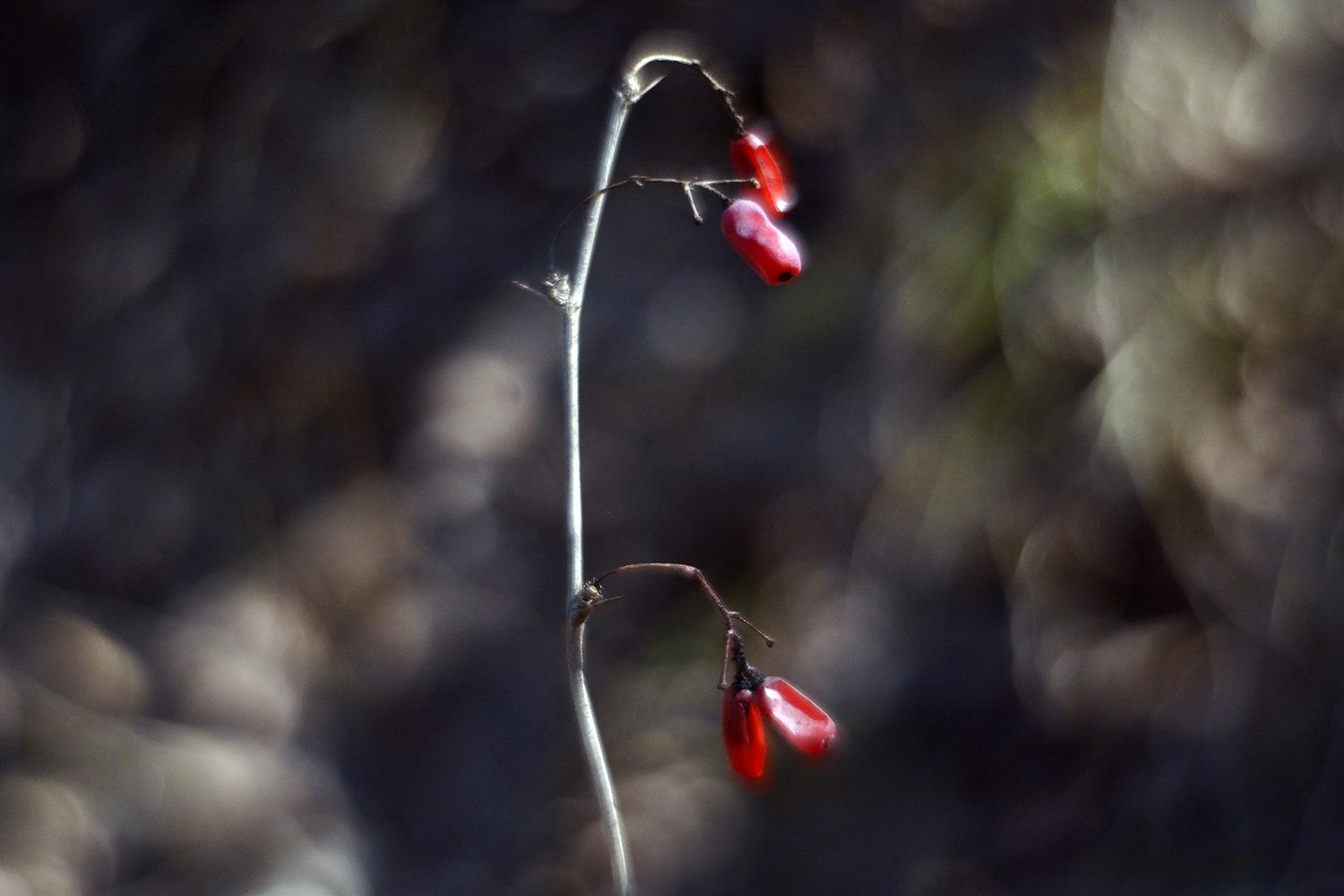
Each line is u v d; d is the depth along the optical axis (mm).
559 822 801
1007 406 798
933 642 806
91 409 915
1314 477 764
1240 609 754
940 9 857
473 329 911
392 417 903
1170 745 750
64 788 786
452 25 943
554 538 887
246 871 775
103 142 953
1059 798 757
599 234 922
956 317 819
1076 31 826
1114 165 807
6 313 937
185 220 934
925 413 819
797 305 870
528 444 896
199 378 912
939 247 828
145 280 928
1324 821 699
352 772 833
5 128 966
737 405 872
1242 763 734
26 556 883
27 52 966
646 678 838
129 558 878
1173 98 806
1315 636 743
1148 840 731
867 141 862
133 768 803
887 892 750
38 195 953
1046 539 782
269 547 882
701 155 906
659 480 875
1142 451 771
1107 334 786
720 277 904
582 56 925
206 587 870
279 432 901
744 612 830
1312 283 780
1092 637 778
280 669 852
